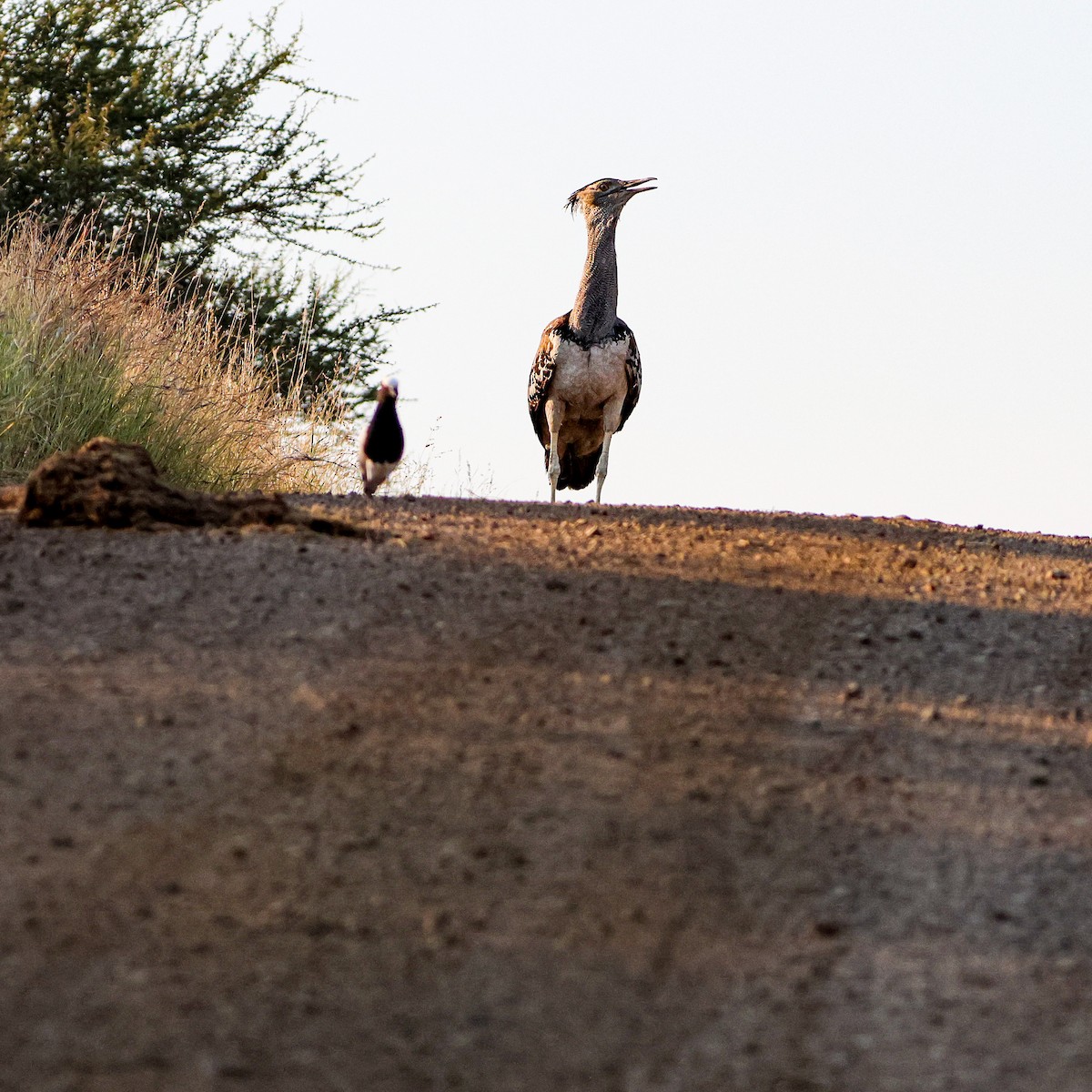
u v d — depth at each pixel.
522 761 19.11
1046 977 14.92
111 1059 12.78
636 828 17.52
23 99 80.94
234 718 19.73
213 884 15.71
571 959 14.76
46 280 47.91
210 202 81.00
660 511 38.22
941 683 23.62
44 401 43.84
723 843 17.33
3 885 15.33
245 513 30.08
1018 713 22.44
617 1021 13.79
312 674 21.55
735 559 31.11
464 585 26.67
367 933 14.99
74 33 81.88
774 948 15.21
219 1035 13.22
